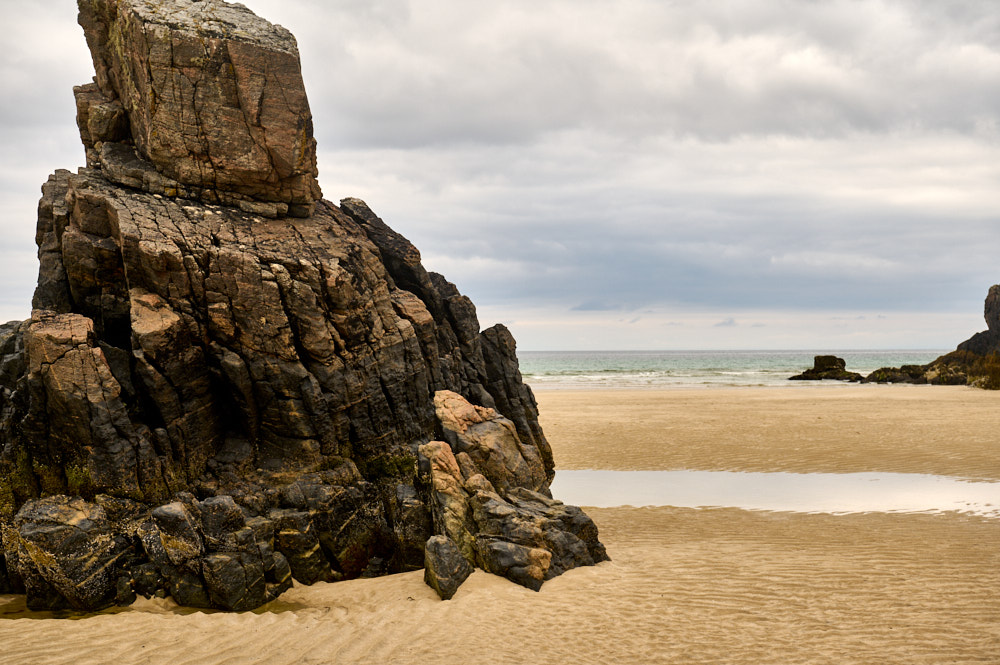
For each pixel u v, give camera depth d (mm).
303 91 17438
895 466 27922
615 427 39844
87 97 18969
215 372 15578
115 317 16016
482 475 15547
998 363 72125
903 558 14719
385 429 17391
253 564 12680
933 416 43281
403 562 15148
